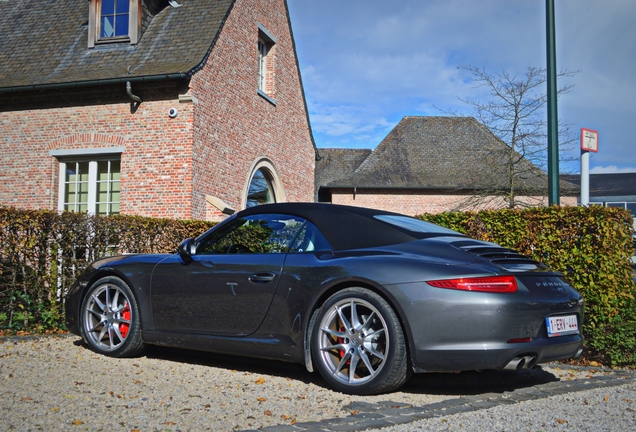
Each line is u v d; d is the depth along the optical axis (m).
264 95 14.98
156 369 4.57
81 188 12.38
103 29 13.01
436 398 3.87
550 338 3.82
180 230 8.24
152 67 11.84
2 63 13.04
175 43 12.41
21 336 5.91
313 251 4.27
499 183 17.69
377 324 3.91
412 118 31.19
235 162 13.45
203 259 4.71
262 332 4.31
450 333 3.62
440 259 3.84
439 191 27.84
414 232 4.23
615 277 5.43
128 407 3.44
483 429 3.13
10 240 6.12
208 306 4.56
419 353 3.67
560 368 5.16
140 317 4.92
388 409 3.48
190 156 11.53
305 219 4.46
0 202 12.53
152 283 4.88
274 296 4.25
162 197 11.62
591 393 4.09
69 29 13.55
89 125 12.09
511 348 3.59
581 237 5.58
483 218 6.16
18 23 14.15
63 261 6.47
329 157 32.31
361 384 3.83
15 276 6.20
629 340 5.15
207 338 4.56
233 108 13.38
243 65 13.94
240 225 4.78
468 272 3.68
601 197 37.72
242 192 13.79
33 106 12.44
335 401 3.72
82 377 4.20
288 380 4.34
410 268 3.80
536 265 4.11
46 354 5.05
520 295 3.69
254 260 4.45
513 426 3.20
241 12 13.88
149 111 11.77
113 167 12.16
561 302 3.93
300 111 17.66
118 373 4.38
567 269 5.64
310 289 4.09
